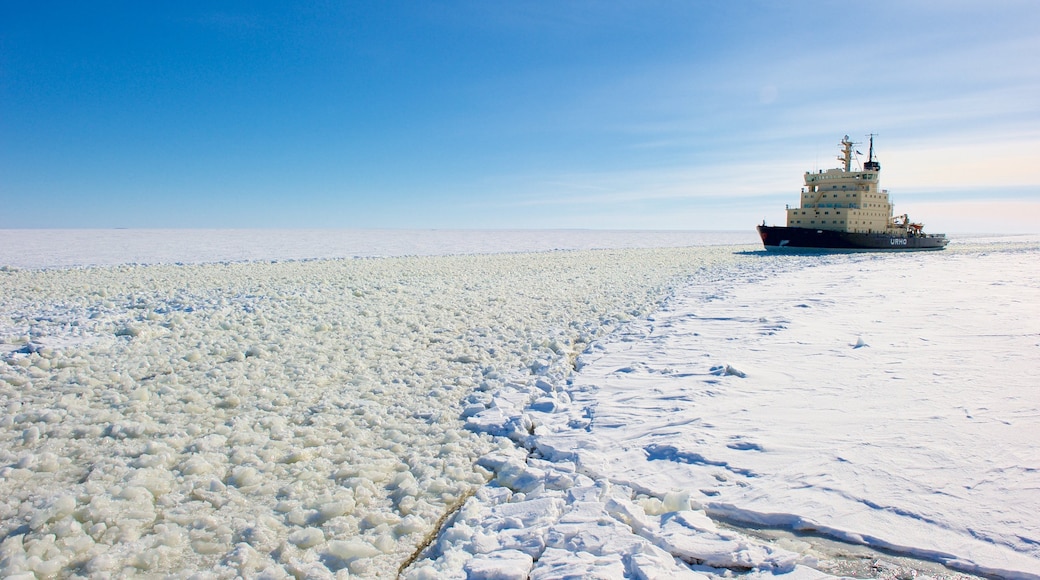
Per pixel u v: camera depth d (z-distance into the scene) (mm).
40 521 3203
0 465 3916
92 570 2842
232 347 7430
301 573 2871
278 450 4395
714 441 4465
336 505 3490
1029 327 8555
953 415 4844
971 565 2863
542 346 8281
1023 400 5176
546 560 2941
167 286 14336
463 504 3660
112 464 3996
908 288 13812
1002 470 3811
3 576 2684
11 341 7305
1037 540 3027
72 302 10898
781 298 12570
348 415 5270
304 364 6824
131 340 7594
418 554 3141
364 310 10453
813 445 4332
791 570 2838
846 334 8445
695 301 12547
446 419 5223
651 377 6453
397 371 6871
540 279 17359
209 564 2957
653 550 2982
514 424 5023
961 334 8180
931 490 3594
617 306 12047
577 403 5691
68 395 5352
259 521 3334
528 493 3814
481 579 2812
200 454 4215
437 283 15664
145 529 3295
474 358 7531
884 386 5758
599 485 3818
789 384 5945
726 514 3490
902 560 2949
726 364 6777
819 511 3414
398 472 4160
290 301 11242
